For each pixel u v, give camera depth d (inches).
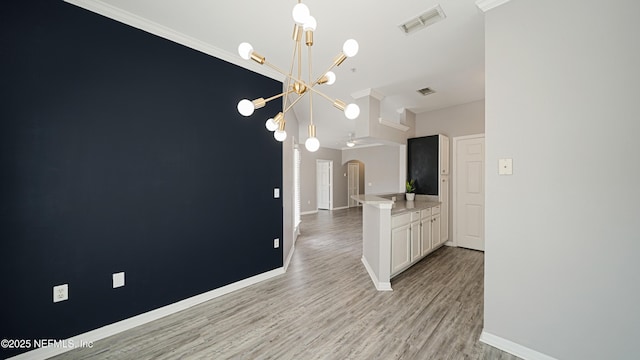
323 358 63.8
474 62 107.5
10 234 61.2
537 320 62.4
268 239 118.3
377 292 102.3
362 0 69.6
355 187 419.8
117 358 64.6
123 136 77.4
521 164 64.1
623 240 52.0
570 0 57.3
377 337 72.4
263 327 77.7
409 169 181.8
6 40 60.7
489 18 68.9
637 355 50.8
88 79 71.6
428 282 112.0
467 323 79.4
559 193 59.0
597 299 54.9
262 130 116.4
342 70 115.4
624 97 51.6
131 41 78.7
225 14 76.7
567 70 57.7
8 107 60.9
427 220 142.6
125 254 77.6
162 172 85.1
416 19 78.9
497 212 68.1
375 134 144.4
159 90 84.5
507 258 66.6
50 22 66.1
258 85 113.9
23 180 62.7
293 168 167.8
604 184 53.8
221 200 100.8
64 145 68.0
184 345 69.4
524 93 63.5
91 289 71.8
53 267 66.4
